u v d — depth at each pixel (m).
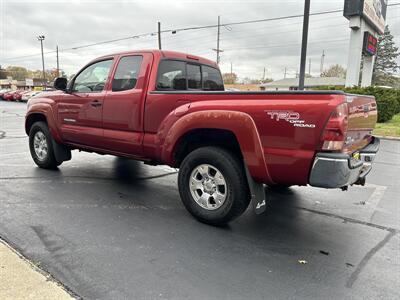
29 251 3.15
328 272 2.97
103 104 4.86
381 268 3.06
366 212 4.51
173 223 3.94
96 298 2.50
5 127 14.23
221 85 6.15
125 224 3.86
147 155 4.50
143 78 4.43
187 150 4.22
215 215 3.77
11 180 5.52
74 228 3.70
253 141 3.38
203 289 2.66
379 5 21.16
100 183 5.50
